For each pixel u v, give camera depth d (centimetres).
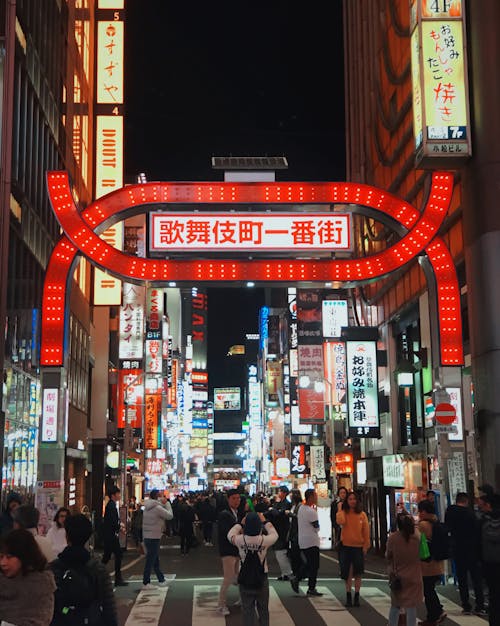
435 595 1214
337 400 4116
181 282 1872
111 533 1795
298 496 1855
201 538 4475
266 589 1090
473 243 1884
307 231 1889
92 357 4109
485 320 1828
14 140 2339
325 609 1427
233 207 1920
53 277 1844
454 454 1878
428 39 1889
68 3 3306
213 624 1292
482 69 1877
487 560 1134
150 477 6631
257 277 1870
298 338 4166
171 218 1888
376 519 3044
